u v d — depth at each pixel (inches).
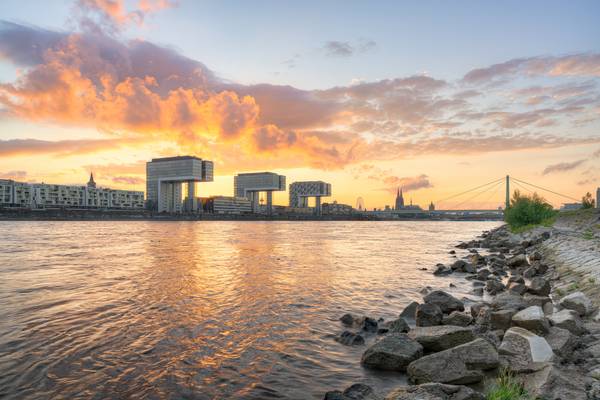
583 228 1991.9
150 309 570.6
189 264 1106.7
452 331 379.9
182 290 714.2
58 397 298.7
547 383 269.4
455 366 317.1
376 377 339.9
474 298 671.8
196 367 359.9
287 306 601.0
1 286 743.7
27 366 355.9
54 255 1325.0
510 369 317.1
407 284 815.7
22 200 7322.8
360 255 1466.5
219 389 316.2
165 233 3159.5
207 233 3294.8
